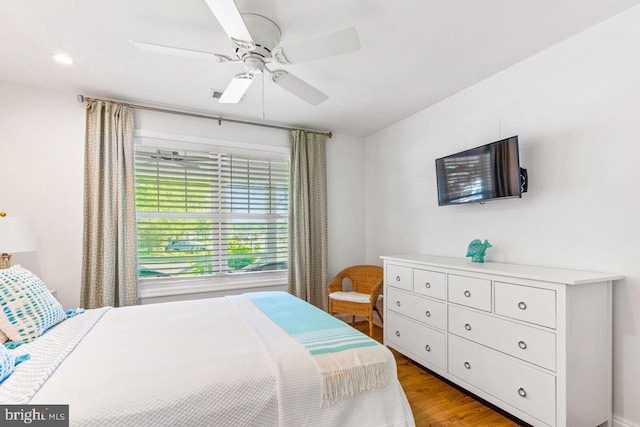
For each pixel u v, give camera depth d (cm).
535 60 212
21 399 97
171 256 308
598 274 169
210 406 106
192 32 184
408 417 139
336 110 313
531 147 214
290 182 354
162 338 152
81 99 264
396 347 275
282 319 181
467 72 237
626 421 165
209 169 326
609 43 174
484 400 206
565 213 195
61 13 166
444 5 162
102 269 267
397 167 351
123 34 186
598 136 179
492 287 188
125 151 279
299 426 117
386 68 229
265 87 258
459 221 274
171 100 285
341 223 393
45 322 159
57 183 262
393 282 279
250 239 345
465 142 265
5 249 203
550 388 156
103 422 93
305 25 177
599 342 163
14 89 251
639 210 162
